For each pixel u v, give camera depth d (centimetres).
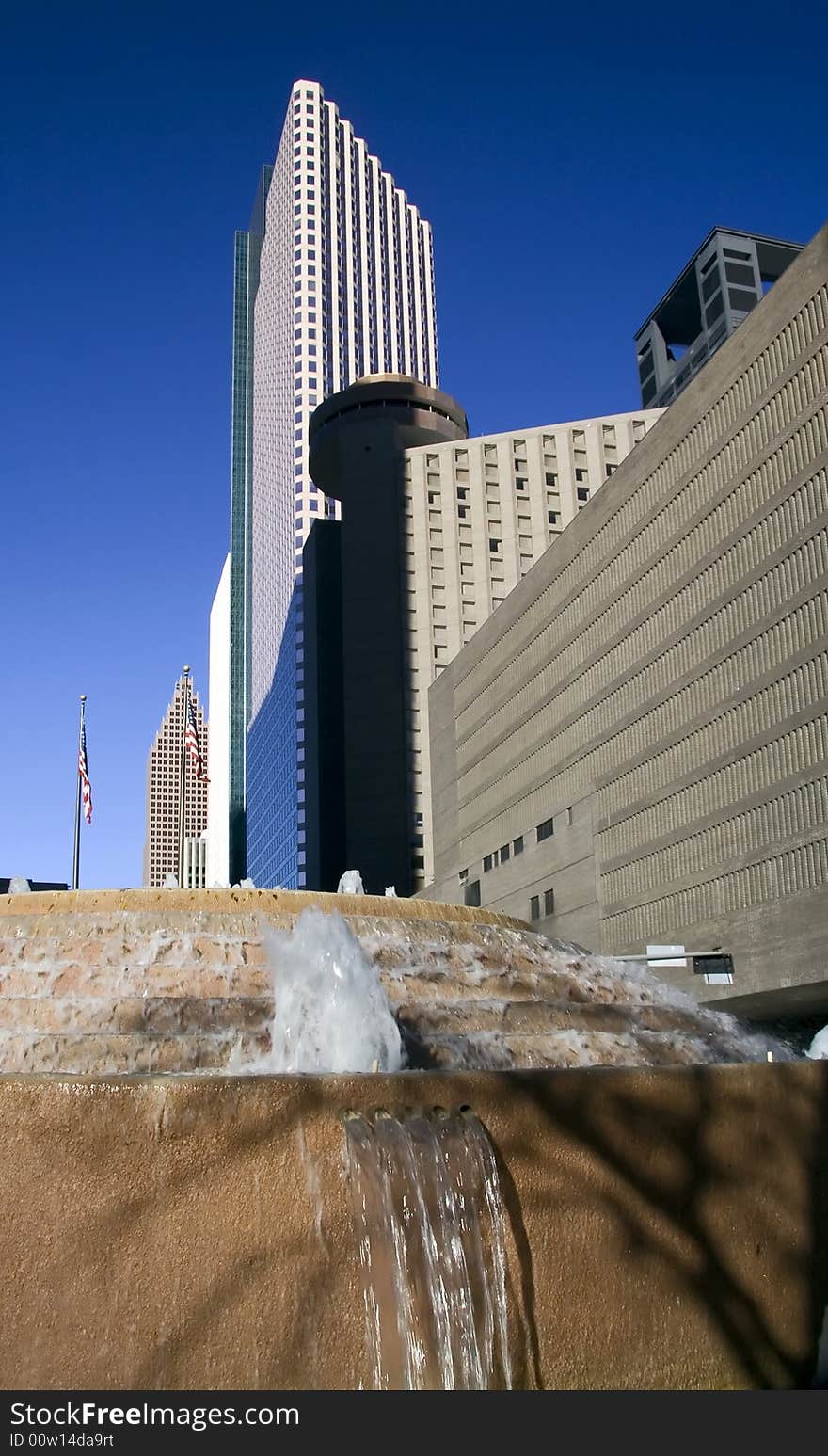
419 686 11425
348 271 18638
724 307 15788
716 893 4950
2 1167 679
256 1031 1177
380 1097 723
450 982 1420
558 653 6788
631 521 5894
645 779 5666
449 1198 710
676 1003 1678
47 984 1316
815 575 4397
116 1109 688
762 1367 777
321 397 17250
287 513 16612
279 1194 691
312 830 12838
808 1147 834
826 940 4150
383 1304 684
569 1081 766
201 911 1433
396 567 11669
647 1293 753
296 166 18600
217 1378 658
